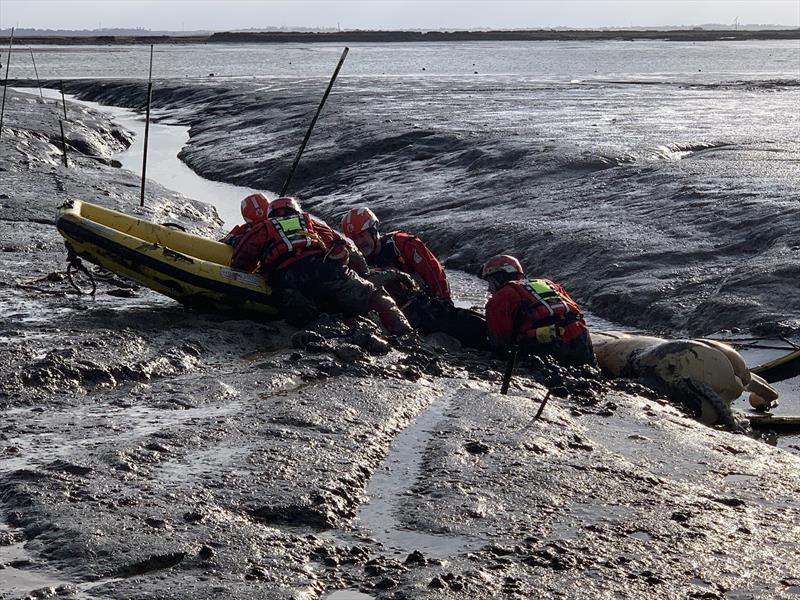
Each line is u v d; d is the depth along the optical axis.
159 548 5.20
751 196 16.64
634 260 14.76
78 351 8.66
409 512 5.89
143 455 6.46
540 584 5.01
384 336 9.77
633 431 7.72
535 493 6.21
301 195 24.39
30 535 5.38
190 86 52.69
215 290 10.07
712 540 5.67
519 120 31.75
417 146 25.83
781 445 8.82
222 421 7.16
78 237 10.19
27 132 29.73
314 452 6.65
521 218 17.75
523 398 8.20
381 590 4.91
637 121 31.62
